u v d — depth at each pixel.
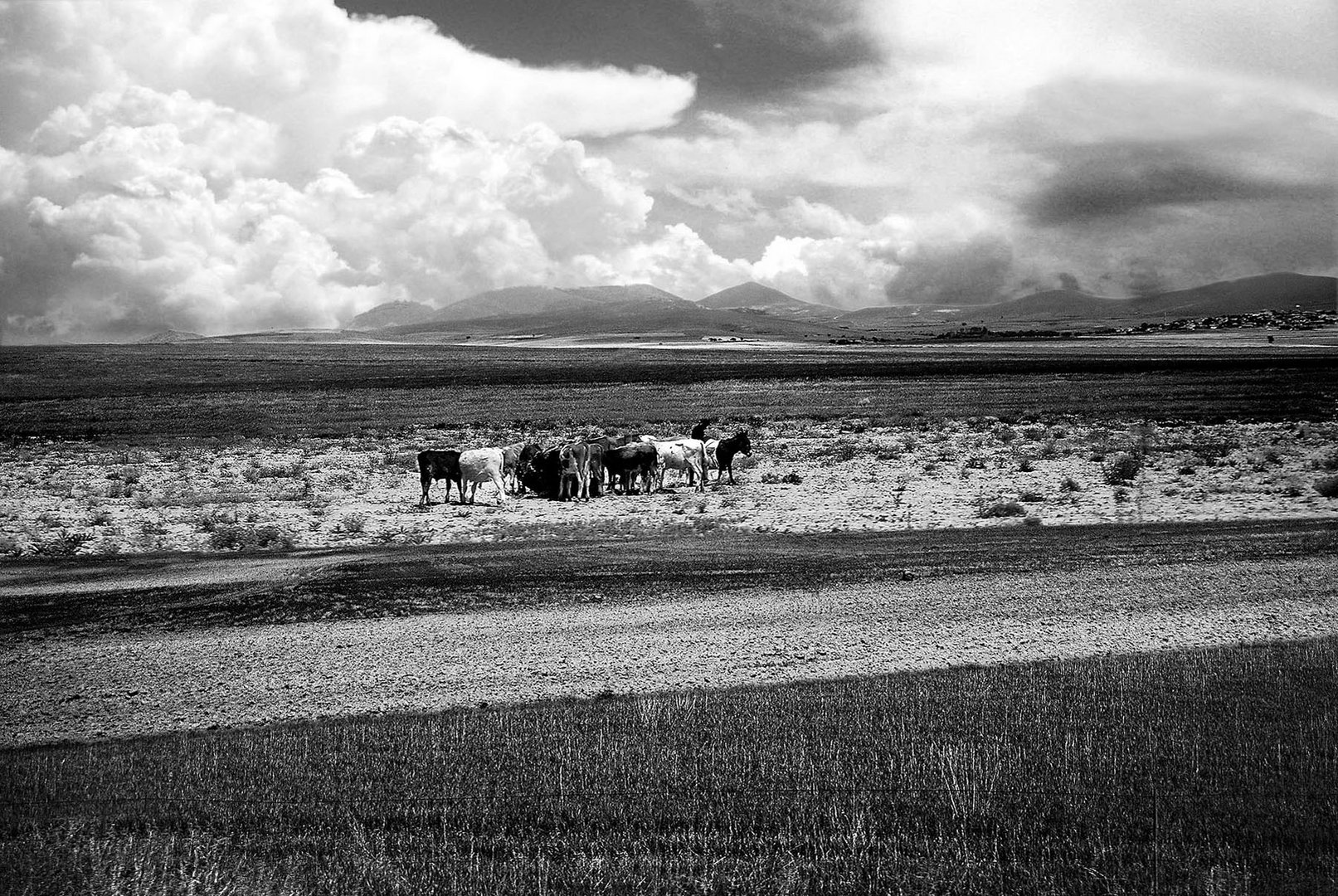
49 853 7.71
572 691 13.48
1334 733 9.87
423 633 16.70
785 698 12.09
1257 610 16.19
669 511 32.69
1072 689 11.87
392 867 7.32
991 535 24.98
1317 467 35.97
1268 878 6.84
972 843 7.61
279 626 17.42
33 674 14.98
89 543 27.69
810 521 29.41
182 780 9.78
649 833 8.01
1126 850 7.31
